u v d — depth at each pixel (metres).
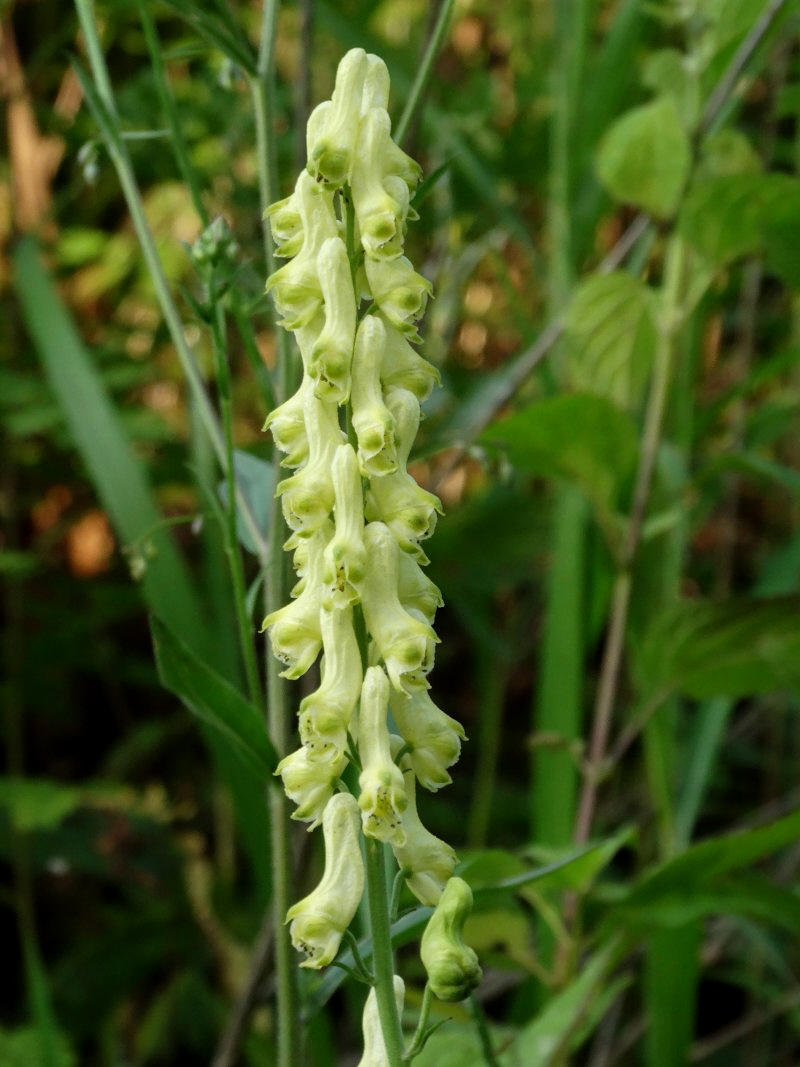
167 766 0.68
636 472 0.41
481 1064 0.33
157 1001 0.56
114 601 0.65
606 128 0.47
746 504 0.72
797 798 0.53
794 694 0.38
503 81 0.73
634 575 0.43
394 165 0.19
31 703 0.67
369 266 0.19
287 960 0.26
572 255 0.48
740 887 0.33
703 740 0.44
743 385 0.44
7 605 0.64
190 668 0.24
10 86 0.65
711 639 0.38
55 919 0.62
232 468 0.26
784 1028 0.54
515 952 0.38
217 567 0.40
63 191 0.75
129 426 0.59
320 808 0.20
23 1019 0.57
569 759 0.43
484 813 0.56
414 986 0.52
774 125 0.53
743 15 0.40
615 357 0.41
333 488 0.19
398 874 0.20
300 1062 0.26
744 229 0.38
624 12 0.46
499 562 0.61
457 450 0.42
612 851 0.33
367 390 0.19
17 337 0.65
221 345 0.26
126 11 0.62
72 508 0.71
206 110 0.56
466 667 0.72
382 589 0.19
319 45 0.60
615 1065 0.53
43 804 0.55
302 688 0.38
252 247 0.51
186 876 0.60
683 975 0.40
